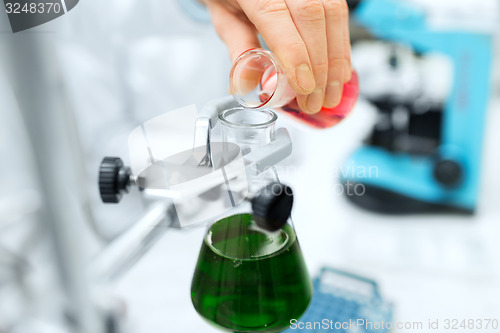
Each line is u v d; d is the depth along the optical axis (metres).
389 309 0.72
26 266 0.71
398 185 1.08
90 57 1.10
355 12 1.02
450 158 1.03
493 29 0.95
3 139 1.06
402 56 1.02
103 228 0.62
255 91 0.49
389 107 1.07
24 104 0.54
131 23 1.13
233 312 0.46
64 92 0.56
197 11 1.08
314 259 0.94
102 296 0.61
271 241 0.47
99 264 0.52
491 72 0.97
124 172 0.48
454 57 0.98
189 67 1.13
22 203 0.73
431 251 0.96
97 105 1.06
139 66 1.12
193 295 0.48
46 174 0.56
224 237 0.47
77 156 0.58
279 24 0.48
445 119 1.03
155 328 0.77
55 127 0.55
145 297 0.83
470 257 0.94
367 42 1.04
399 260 0.93
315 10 0.48
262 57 0.49
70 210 0.58
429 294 0.85
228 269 0.46
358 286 0.76
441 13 1.00
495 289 0.86
